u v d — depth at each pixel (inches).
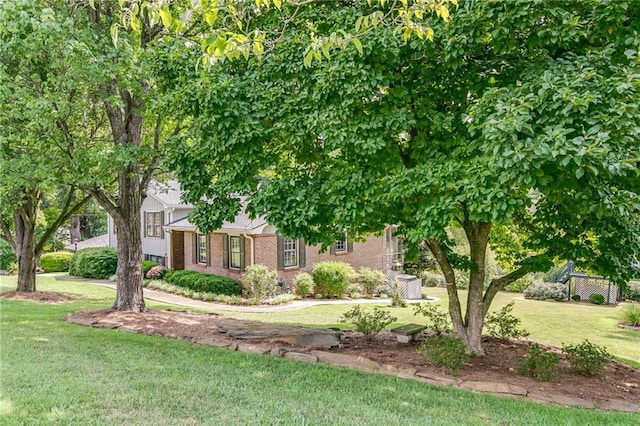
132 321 384.5
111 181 454.3
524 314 568.7
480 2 203.8
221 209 294.2
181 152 296.4
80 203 634.2
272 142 289.3
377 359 283.7
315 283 675.4
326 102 247.9
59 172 373.7
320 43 153.1
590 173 188.5
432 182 220.5
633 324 505.0
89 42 330.3
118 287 445.7
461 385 238.7
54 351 273.6
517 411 201.0
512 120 181.3
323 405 196.5
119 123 414.9
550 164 189.0
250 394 206.7
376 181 243.9
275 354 287.7
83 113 367.2
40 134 355.9
